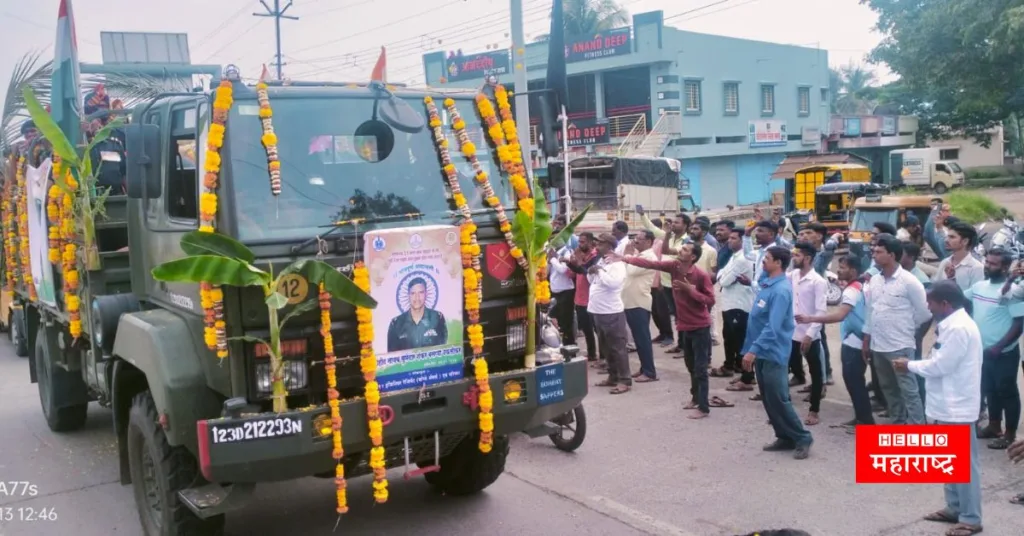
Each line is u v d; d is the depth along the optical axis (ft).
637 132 113.19
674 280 26.09
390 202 15.16
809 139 139.95
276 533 18.17
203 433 13.01
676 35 112.98
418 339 14.57
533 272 15.97
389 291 14.21
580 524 18.21
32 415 29.14
